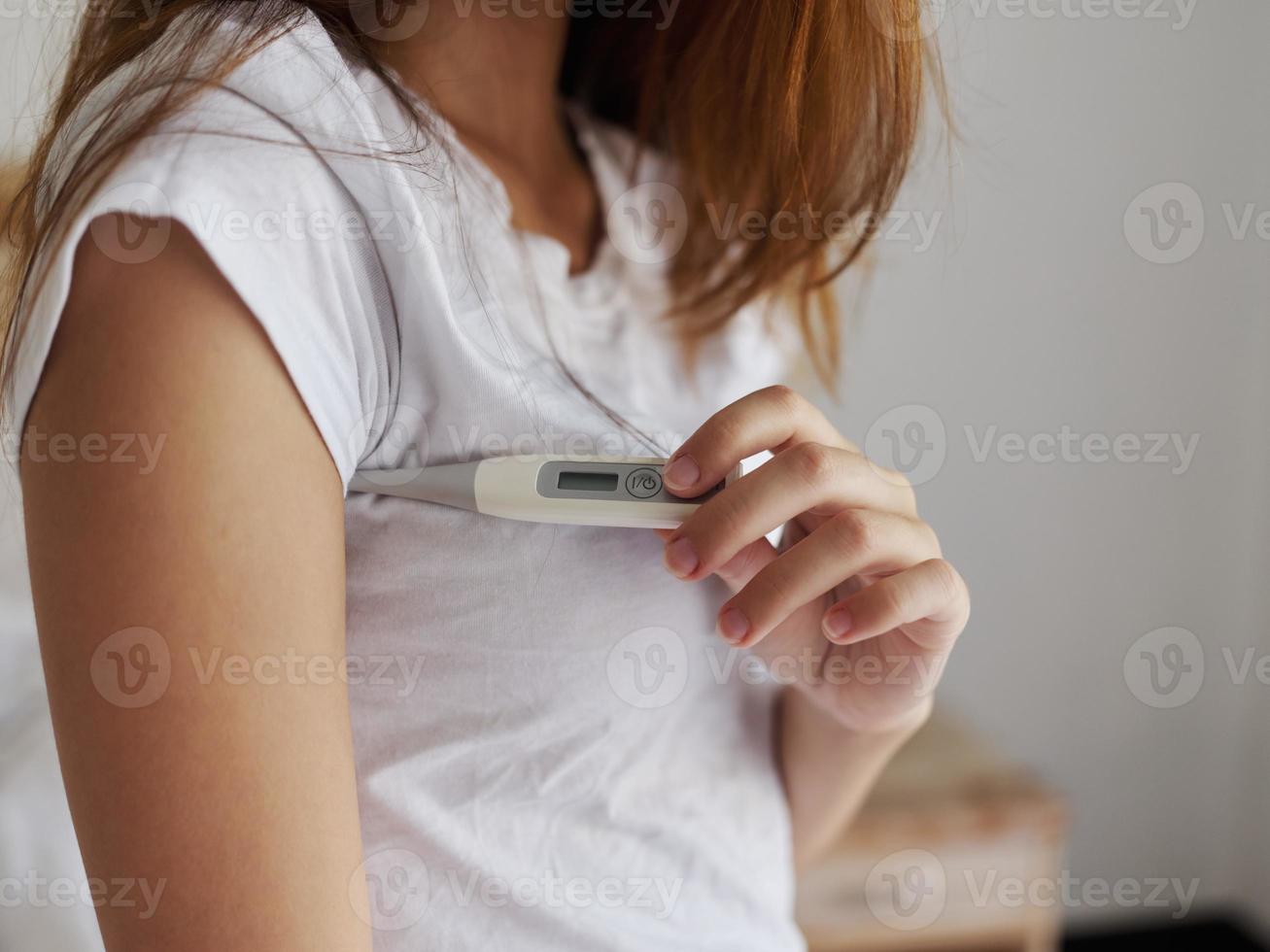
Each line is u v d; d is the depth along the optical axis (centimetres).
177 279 36
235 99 40
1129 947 189
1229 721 186
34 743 66
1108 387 172
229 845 36
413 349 45
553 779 52
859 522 47
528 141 65
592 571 49
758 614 47
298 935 37
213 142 38
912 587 49
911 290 159
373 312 43
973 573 175
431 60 58
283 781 37
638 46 73
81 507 35
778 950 63
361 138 42
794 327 77
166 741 35
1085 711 183
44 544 36
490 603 48
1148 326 171
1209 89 163
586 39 75
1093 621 180
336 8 48
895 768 136
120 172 36
